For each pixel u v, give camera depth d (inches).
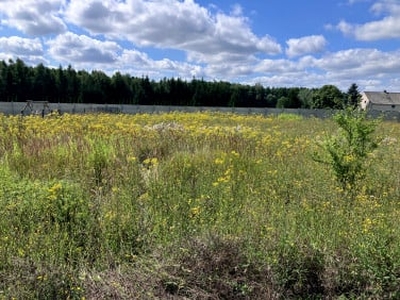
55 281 127.4
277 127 621.9
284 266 144.3
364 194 226.8
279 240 153.6
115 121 516.1
